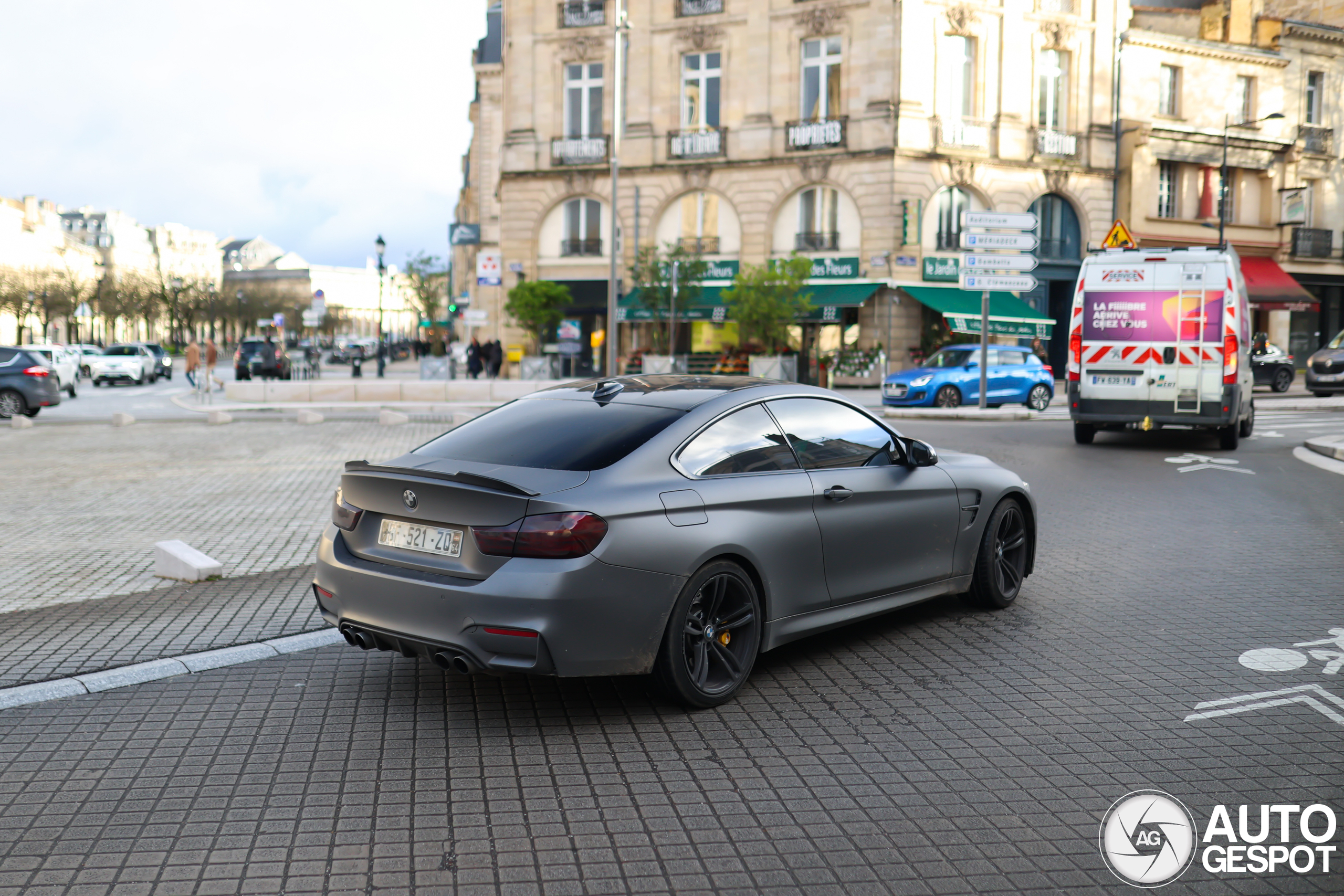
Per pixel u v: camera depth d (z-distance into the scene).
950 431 18.55
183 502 10.80
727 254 38.28
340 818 3.64
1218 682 5.10
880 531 5.52
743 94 37.62
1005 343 36.88
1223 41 41.75
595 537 4.26
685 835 3.51
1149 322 15.16
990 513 6.31
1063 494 11.27
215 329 117.56
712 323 38.81
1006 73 36.72
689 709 4.70
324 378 46.38
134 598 6.73
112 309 91.06
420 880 3.22
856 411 5.69
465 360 46.66
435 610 4.34
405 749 4.27
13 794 3.83
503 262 41.03
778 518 4.95
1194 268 14.91
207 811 3.69
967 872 3.27
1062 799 3.79
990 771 4.04
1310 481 12.33
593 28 39.22
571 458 4.59
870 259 35.75
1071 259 38.47
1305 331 44.34
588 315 40.72
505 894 3.14
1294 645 5.72
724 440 4.93
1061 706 4.76
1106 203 38.69
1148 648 5.67
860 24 35.56
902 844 3.45
